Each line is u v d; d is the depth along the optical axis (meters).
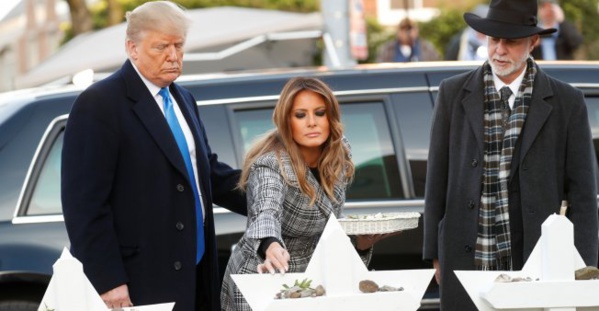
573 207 7.64
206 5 32.66
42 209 8.94
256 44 18.97
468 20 7.70
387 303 5.90
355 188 9.19
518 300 6.04
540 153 7.61
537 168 7.57
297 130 7.08
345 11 15.31
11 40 45.62
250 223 6.96
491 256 7.57
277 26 19.52
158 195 7.22
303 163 7.09
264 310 5.84
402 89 9.42
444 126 7.83
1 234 8.80
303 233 7.16
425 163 9.26
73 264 5.83
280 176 7.03
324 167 7.15
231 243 8.89
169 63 7.23
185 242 7.25
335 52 15.28
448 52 19.44
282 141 7.15
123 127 7.21
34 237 8.80
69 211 7.09
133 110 7.24
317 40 19.48
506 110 7.68
